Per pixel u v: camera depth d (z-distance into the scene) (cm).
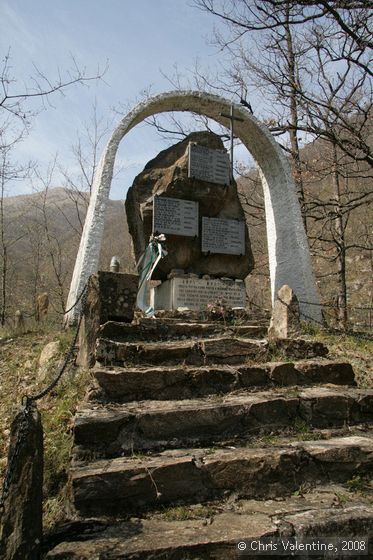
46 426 459
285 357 544
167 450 375
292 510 317
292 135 1456
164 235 890
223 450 375
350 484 357
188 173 944
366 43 858
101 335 533
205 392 464
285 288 645
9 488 274
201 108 1049
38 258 2577
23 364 721
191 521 306
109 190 900
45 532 299
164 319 683
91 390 434
